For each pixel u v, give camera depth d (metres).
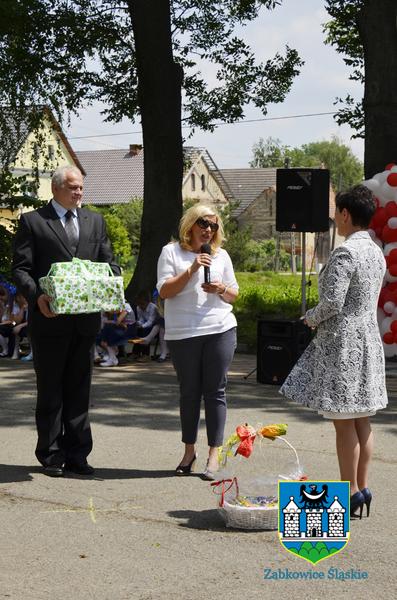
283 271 67.38
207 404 7.97
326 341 6.59
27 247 7.97
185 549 6.09
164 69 19.97
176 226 19.98
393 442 9.45
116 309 7.80
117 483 7.82
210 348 7.92
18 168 41.06
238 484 6.64
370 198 6.65
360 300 6.56
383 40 16.08
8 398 12.35
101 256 8.18
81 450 8.20
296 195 15.17
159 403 11.84
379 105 16.11
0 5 22.61
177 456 8.85
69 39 24.67
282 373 13.23
